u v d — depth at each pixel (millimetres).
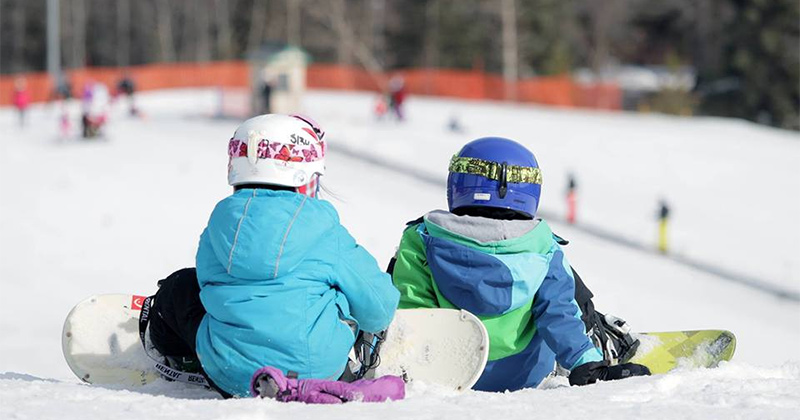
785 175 72875
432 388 9242
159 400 7953
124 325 10141
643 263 46125
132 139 73250
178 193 55188
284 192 9047
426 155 69562
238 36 189125
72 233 46500
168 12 185250
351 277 9031
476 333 9648
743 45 152375
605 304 37062
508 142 10641
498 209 10461
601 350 10766
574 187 53594
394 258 11391
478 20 173250
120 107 101125
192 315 9422
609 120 97938
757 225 58188
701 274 44938
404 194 57438
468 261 10195
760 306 39531
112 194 54406
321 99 112688
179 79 135500
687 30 184875
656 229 54125
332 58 179625
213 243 8914
